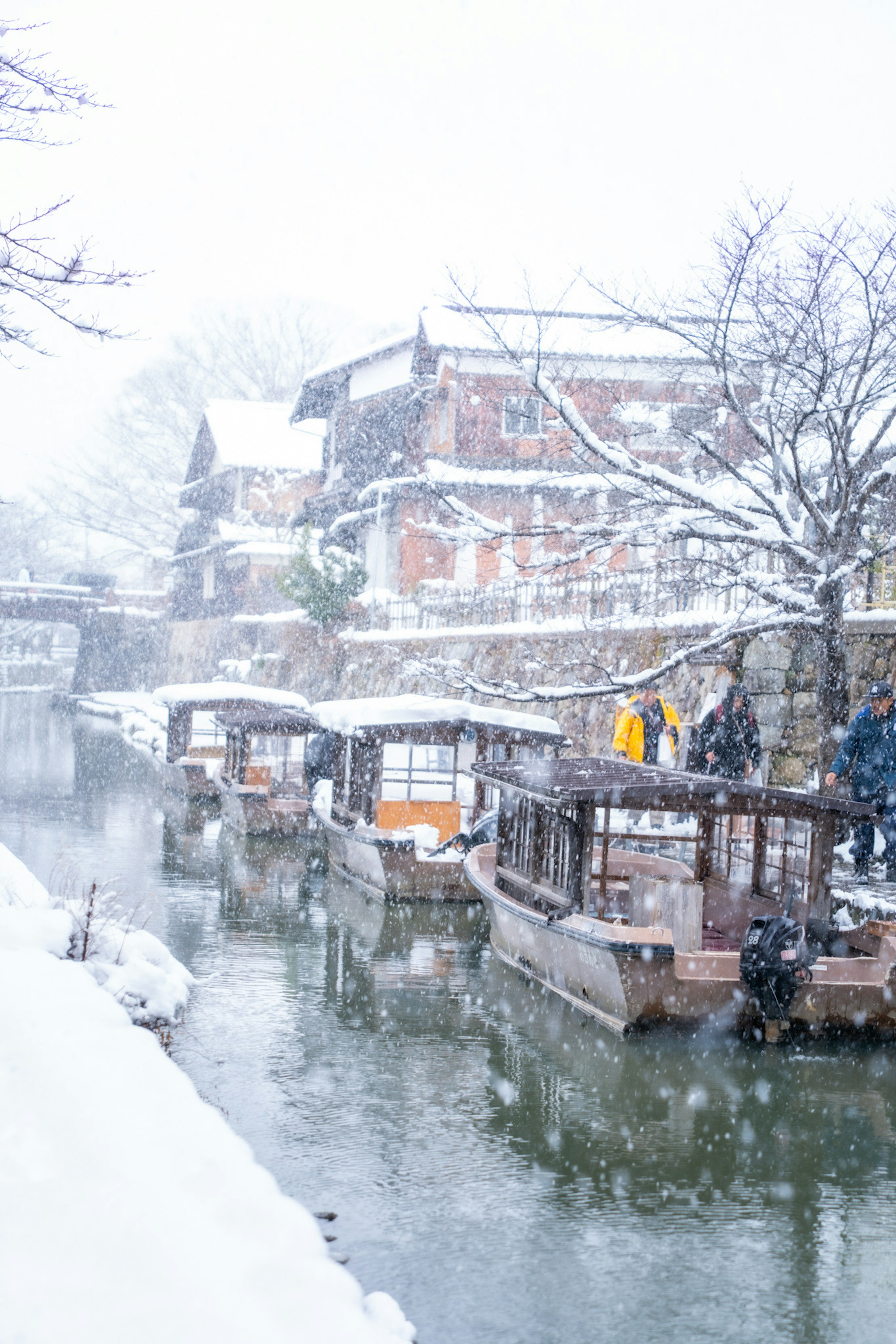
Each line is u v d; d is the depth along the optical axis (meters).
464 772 17.23
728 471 16.84
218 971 12.15
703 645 14.49
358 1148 7.79
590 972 10.29
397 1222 6.78
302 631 41.03
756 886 11.80
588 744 21.31
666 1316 5.93
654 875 13.59
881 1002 9.92
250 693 29.00
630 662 20.80
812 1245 6.73
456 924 14.73
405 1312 5.84
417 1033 10.27
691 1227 6.89
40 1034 6.63
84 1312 4.05
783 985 9.64
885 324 13.40
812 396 14.09
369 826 16.11
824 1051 10.04
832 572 13.77
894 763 12.84
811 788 16.22
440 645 29.20
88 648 71.62
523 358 16.48
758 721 17.55
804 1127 8.44
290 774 24.89
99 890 15.69
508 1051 9.86
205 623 57.22
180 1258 4.44
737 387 16.39
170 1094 6.10
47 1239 4.51
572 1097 8.87
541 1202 7.13
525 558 33.56
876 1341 5.79
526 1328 5.77
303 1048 9.76
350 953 13.11
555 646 23.44
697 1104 8.81
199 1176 5.19
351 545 43.78
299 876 17.88
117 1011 7.36
